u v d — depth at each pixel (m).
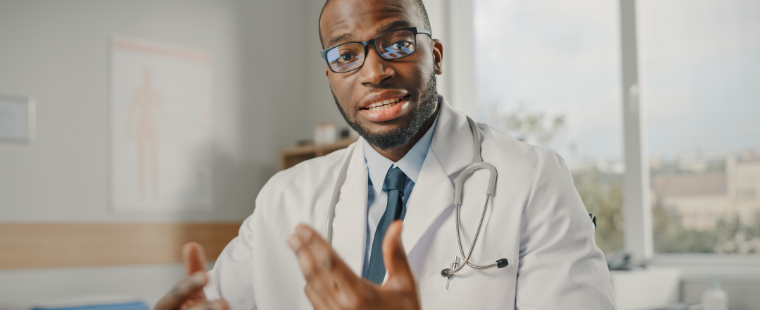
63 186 2.42
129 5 2.65
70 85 2.46
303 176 0.97
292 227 0.90
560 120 2.45
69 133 2.45
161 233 2.66
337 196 0.88
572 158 2.41
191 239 2.76
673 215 2.16
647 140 2.24
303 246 0.45
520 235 0.76
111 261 2.51
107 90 2.56
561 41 2.47
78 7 2.50
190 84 2.82
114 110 2.57
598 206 2.33
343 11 0.73
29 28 2.38
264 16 3.13
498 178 0.81
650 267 2.13
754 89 2.00
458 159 0.84
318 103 3.17
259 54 3.09
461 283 0.75
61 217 2.40
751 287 1.84
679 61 2.17
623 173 2.26
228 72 2.96
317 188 0.92
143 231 2.61
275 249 0.89
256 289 0.87
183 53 2.80
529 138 2.54
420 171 0.83
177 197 2.73
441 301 0.76
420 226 0.78
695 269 2.03
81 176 2.47
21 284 2.29
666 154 2.19
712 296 1.76
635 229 2.21
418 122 0.76
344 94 0.75
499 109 2.66
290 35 3.23
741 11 2.04
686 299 1.98
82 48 2.50
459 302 0.74
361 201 0.84
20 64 2.35
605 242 2.30
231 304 0.90
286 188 0.95
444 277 0.77
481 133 0.91
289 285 0.87
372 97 0.73
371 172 0.87
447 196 0.80
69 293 2.39
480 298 0.73
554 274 0.70
